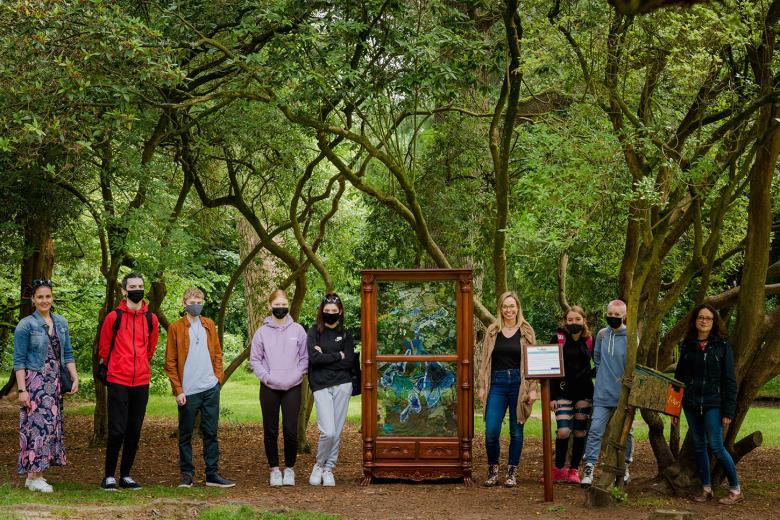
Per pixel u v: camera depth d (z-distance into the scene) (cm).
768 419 1788
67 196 1318
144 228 1147
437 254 1144
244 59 1039
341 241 1881
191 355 870
